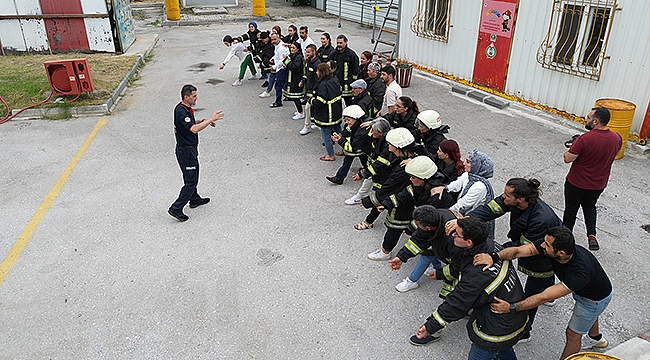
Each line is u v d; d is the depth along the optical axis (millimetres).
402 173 5016
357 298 4844
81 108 9750
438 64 12039
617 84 8102
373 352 4199
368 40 16781
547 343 4281
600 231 5848
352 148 6547
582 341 4246
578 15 8414
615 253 5438
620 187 6863
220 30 18422
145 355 4172
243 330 4434
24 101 9914
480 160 4656
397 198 4863
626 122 7352
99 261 5383
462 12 10875
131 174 7383
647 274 5094
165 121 9516
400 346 4262
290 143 8562
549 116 9320
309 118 8789
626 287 4914
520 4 9422
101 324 4504
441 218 4090
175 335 4379
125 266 5301
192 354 4180
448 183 4965
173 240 5770
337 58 9141
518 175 7270
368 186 6434
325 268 5285
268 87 10820
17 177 7270
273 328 4457
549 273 3984
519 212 4062
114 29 13859
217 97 10961
